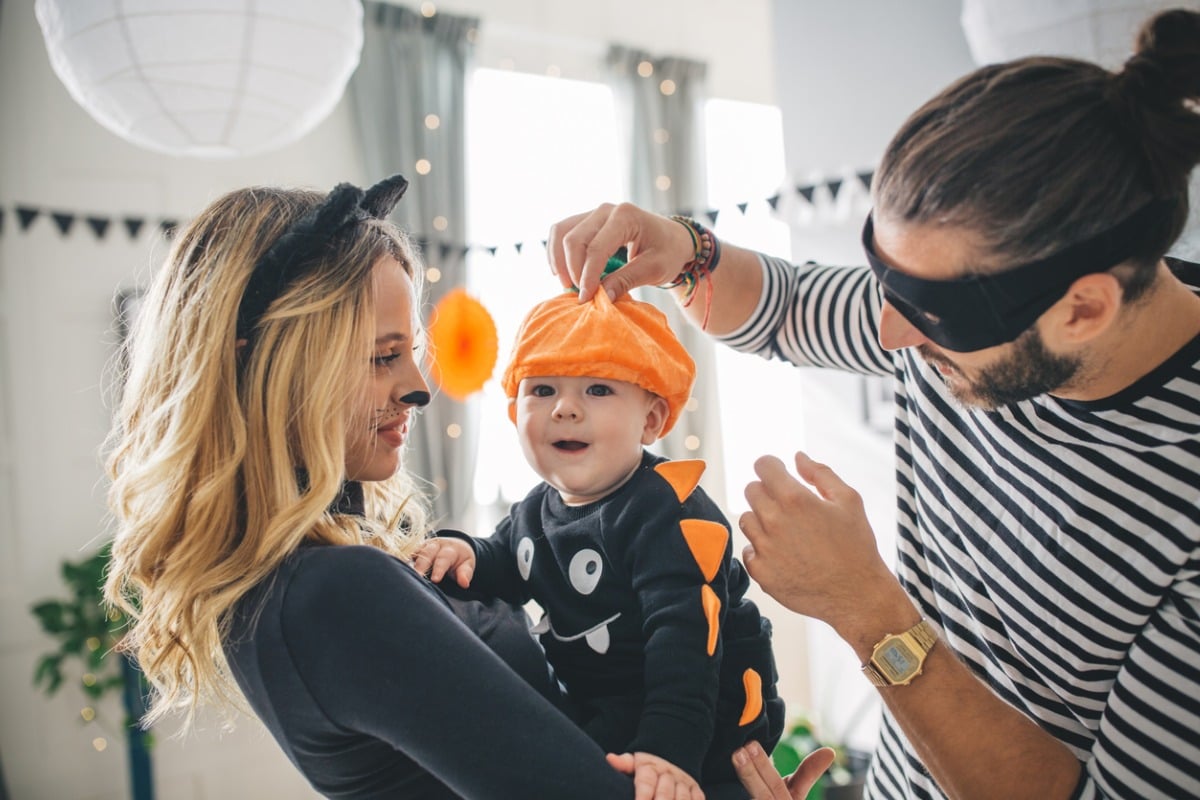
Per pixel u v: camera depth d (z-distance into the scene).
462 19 4.80
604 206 1.26
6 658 3.86
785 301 1.46
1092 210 0.87
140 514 1.01
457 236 4.71
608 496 1.13
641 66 5.37
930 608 1.28
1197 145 0.86
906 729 1.04
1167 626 0.96
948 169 0.90
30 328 3.95
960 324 0.93
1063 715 1.11
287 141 2.20
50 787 3.88
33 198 3.97
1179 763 0.93
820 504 1.08
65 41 1.81
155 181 4.18
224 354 0.97
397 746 0.87
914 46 3.73
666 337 1.18
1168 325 0.96
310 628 0.87
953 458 1.18
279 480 0.94
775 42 4.17
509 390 1.18
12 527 3.90
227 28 1.80
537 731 0.85
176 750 3.98
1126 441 0.99
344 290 0.98
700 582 1.03
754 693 1.12
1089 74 0.91
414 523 1.36
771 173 5.98
